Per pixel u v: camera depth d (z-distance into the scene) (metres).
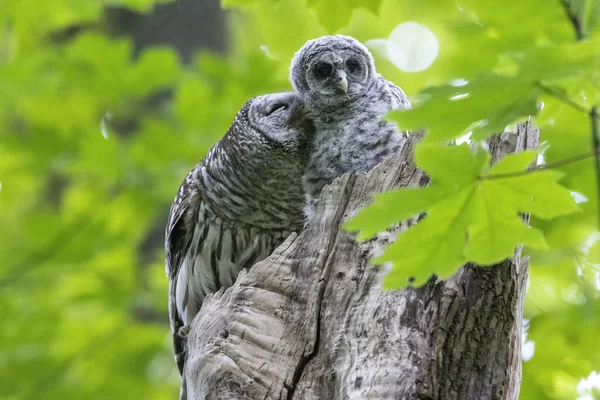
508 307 7.25
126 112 15.59
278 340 7.42
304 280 7.62
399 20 16.91
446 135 5.85
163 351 14.85
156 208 15.02
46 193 17.41
